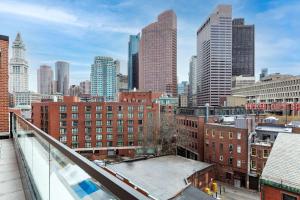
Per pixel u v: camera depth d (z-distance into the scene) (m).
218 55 138.50
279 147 16.27
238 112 51.88
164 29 160.00
